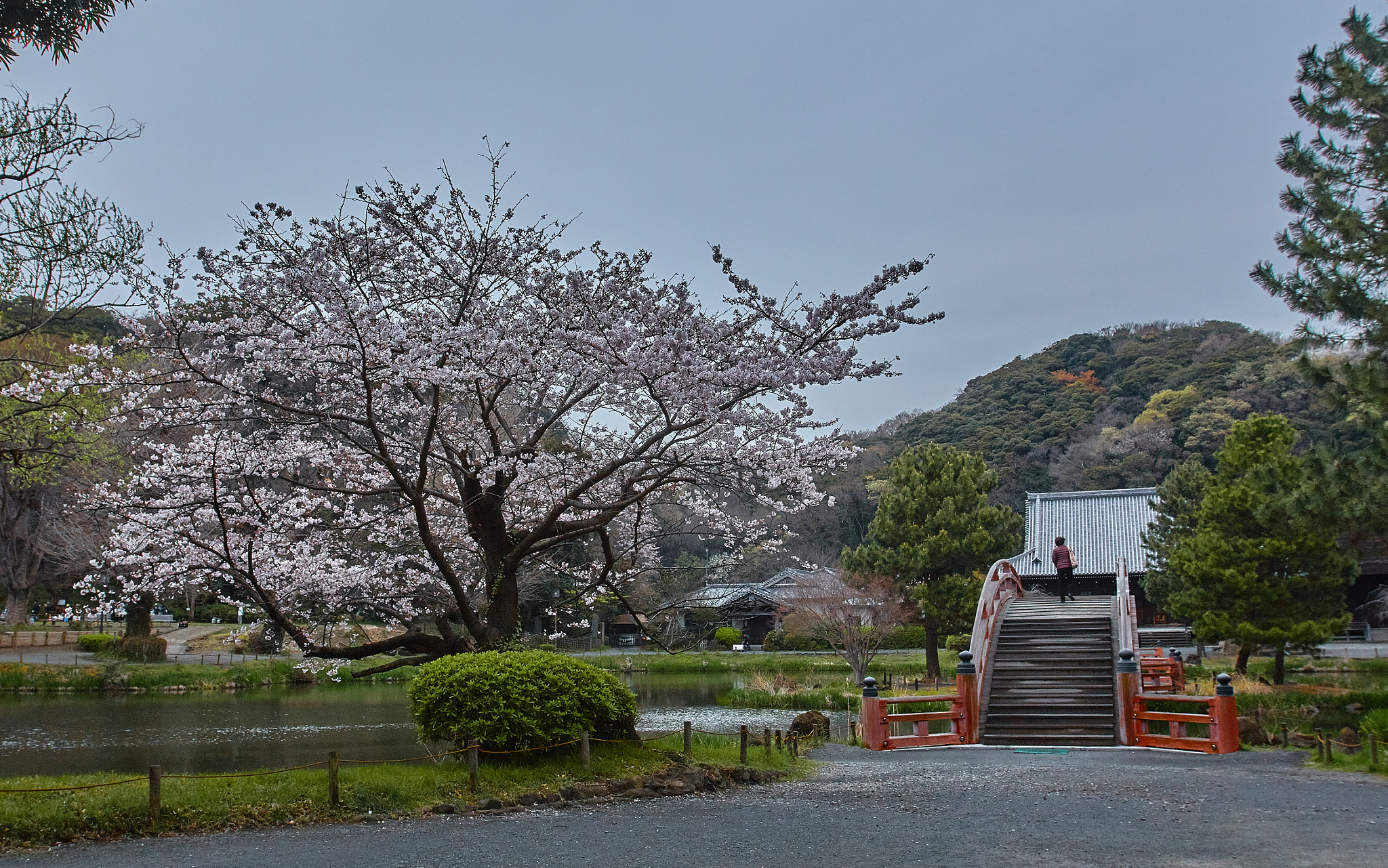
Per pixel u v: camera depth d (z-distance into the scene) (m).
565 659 10.70
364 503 15.92
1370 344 13.02
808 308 10.18
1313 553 22.05
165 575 11.12
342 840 7.42
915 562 28.52
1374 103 12.83
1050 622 18.44
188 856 6.83
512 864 6.67
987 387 80.19
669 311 10.48
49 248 9.02
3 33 8.52
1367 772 11.46
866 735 15.21
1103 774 11.42
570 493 11.27
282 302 10.69
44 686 28.34
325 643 13.73
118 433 17.78
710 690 32.19
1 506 29.55
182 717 22.31
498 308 11.30
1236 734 13.87
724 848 7.20
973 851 7.06
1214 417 58.88
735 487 11.44
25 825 7.27
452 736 9.89
